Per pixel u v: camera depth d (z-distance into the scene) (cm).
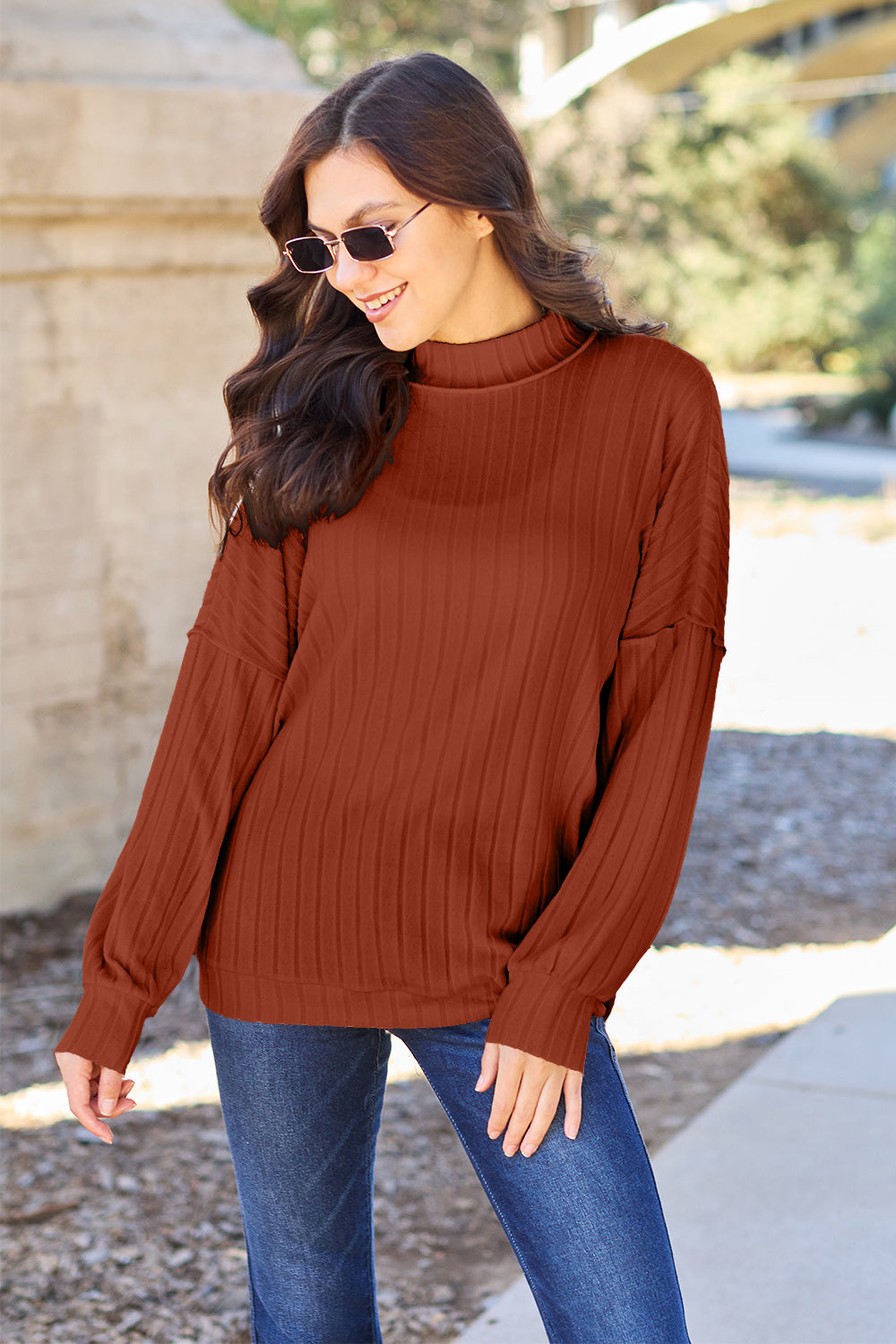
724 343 3781
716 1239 303
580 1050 166
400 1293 294
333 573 177
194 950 190
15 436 462
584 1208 166
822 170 3872
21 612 471
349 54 1688
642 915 169
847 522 1395
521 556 171
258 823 183
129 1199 325
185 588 513
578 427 177
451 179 168
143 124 460
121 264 477
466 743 174
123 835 509
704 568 176
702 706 175
